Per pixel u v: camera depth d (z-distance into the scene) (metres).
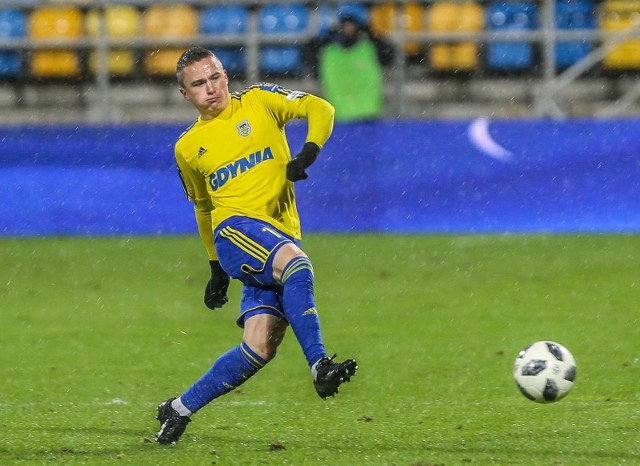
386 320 32.00
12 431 19.84
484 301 34.56
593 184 48.38
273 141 18.45
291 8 60.56
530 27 60.28
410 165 48.78
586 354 26.81
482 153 48.62
